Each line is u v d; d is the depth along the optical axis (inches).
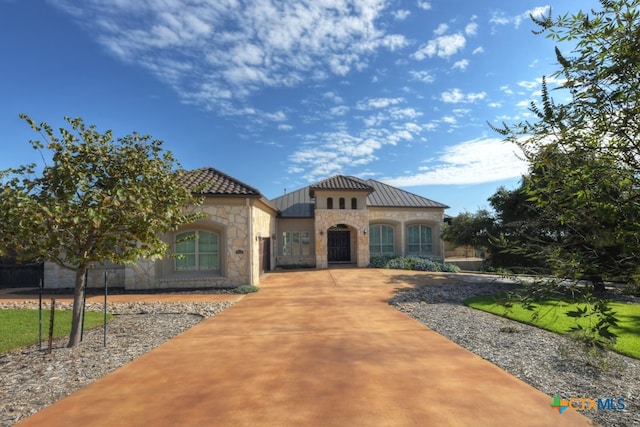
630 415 193.0
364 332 372.8
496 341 330.6
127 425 191.2
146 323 424.8
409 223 1170.6
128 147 339.6
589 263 108.7
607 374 248.5
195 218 370.0
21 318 449.1
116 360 293.1
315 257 1095.0
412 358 289.3
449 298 575.8
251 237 692.1
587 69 104.7
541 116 116.6
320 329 387.5
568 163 109.1
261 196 687.7
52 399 222.8
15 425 192.1
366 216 1064.8
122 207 302.2
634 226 97.7
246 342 341.4
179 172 379.6
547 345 315.6
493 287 679.7
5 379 254.8
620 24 99.0
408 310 480.1
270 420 194.4
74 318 334.3
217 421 193.9
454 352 303.0
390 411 202.4
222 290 661.9
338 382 243.1
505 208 714.8
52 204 278.2
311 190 1053.8
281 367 273.1
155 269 670.5
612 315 106.0
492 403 210.1
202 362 286.4
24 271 791.7
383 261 1062.4
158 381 249.0
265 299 580.4
